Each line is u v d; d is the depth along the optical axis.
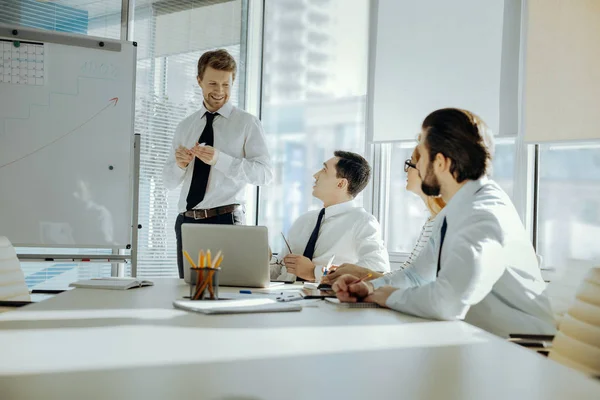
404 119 4.20
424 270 2.21
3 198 4.00
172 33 4.95
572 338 1.40
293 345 1.21
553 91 3.54
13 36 4.06
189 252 2.47
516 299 2.02
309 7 4.79
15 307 2.04
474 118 1.99
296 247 3.44
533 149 3.73
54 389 0.84
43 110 4.07
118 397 0.80
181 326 1.41
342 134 4.61
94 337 1.24
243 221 3.79
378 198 4.38
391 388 0.88
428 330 1.43
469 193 1.97
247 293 2.19
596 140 3.39
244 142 3.81
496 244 1.75
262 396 0.82
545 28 3.58
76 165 4.11
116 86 4.18
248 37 5.06
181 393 0.82
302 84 4.83
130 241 4.18
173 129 4.94
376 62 4.32
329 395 0.84
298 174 4.82
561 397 0.85
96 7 4.83
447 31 4.02
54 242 4.06
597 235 3.52
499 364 1.06
